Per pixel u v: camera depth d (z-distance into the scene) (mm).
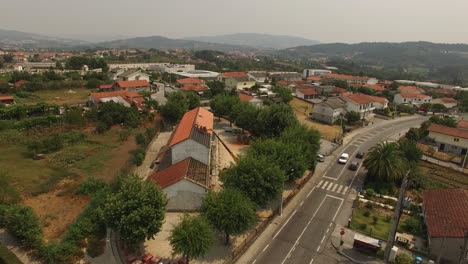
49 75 144250
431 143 84750
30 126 80062
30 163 60875
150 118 92312
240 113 81625
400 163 57594
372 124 105500
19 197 46562
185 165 50500
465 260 34656
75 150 68312
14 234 37594
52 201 46906
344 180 60969
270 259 37656
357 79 186375
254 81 154625
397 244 41812
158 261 34344
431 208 45625
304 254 38875
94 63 193500
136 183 37906
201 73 197000
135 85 134125
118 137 77875
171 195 45250
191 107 100812
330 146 80125
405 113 123938
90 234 38438
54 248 34188
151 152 68750
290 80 185500
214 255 37344
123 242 37500
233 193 39469
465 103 134375
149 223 34250
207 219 37219
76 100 115625
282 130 71938
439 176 65062
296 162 52625
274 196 44781
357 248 39875
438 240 39125
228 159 66062
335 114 101500
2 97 104562
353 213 48625
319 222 46000
